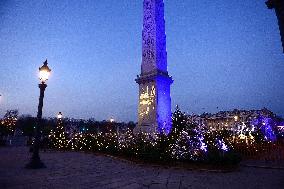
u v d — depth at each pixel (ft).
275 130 96.27
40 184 20.36
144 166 34.04
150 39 78.07
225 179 24.21
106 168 31.53
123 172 28.25
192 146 35.81
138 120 73.82
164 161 35.53
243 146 48.73
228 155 32.42
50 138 74.23
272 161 37.45
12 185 19.57
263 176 25.84
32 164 29.91
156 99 71.26
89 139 63.41
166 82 76.02
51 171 27.73
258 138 67.15
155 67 74.13
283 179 23.84
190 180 23.59
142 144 41.27
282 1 16.76
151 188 19.97
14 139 89.61
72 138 69.31
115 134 59.82
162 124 68.54
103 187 20.01
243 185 21.26
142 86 75.72
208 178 24.73
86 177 24.49
